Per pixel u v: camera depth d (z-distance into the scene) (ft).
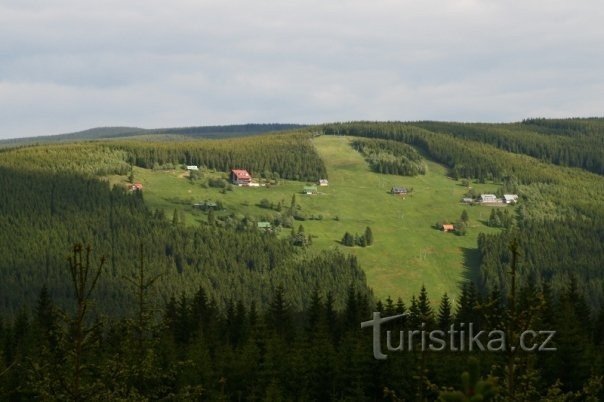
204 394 326.85
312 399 362.53
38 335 389.39
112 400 125.18
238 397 358.43
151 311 151.23
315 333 396.57
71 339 115.55
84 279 109.29
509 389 101.35
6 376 237.86
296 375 359.87
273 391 319.68
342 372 363.76
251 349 375.25
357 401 345.31
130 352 142.10
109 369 129.18
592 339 379.55
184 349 393.50
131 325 146.51
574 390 324.80
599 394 228.63
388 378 351.25
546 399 121.60
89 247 109.09
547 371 327.47
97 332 115.96
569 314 374.63
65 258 107.96
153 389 146.10
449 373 305.73
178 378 327.67
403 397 331.36
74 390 113.19
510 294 101.86
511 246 102.94
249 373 363.15
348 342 378.12
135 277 152.97
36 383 116.37
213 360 385.09
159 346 331.36
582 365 325.01
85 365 118.11
